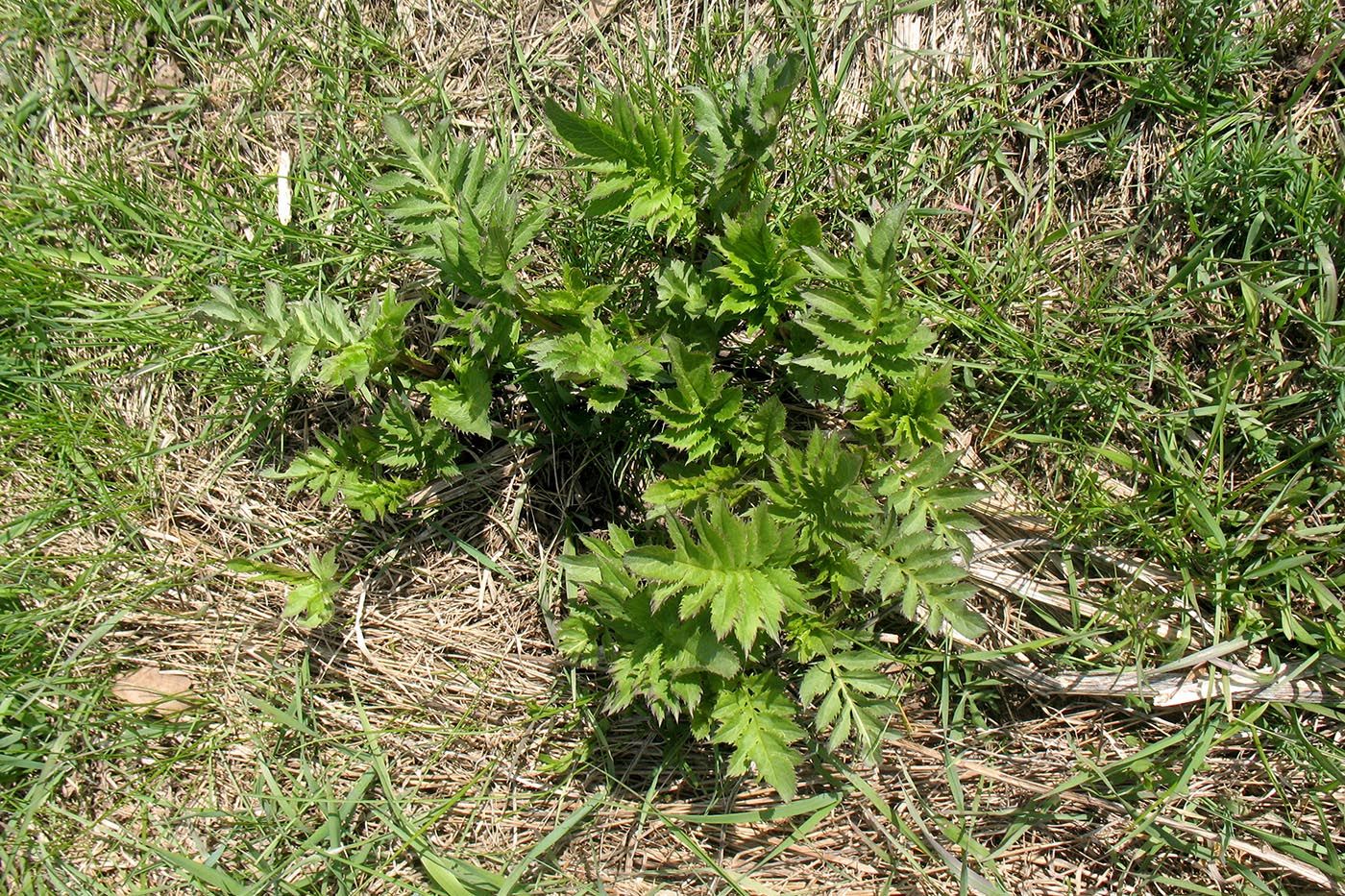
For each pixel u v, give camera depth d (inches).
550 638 24.8
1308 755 23.0
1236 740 23.5
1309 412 23.6
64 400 25.7
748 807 24.0
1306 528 23.4
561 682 24.6
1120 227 24.6
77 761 24.8
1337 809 23.0
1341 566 23.4
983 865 23.6
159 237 25.2
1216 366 24.1
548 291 21.2
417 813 24.5
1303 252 23.5
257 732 24.8
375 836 23.9
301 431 25.6
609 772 24.1
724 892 23.7
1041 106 24.8
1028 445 24.4
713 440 21.5
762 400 24.5
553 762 24.1
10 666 24.8
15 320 25.6
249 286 25.3
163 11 26.1
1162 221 24.4
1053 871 23.8
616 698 20.7
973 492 21.2
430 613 25.2
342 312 21.8
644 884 24.0
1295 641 23.5
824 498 20.6
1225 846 22.6
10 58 26.2
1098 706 24.0
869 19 25.0
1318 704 23.0
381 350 21.9
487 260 20.1
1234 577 23.5
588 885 23.6
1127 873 23.5
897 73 25.0
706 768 24.2
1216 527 23.0
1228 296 23.9
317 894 24.0
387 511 25.1
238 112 26.1
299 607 23.3
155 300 25.8
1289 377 23.8
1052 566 24.2
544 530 25.1
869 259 20.3
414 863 24.3
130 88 26.4
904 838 23.7
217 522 25.6
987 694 24.1
